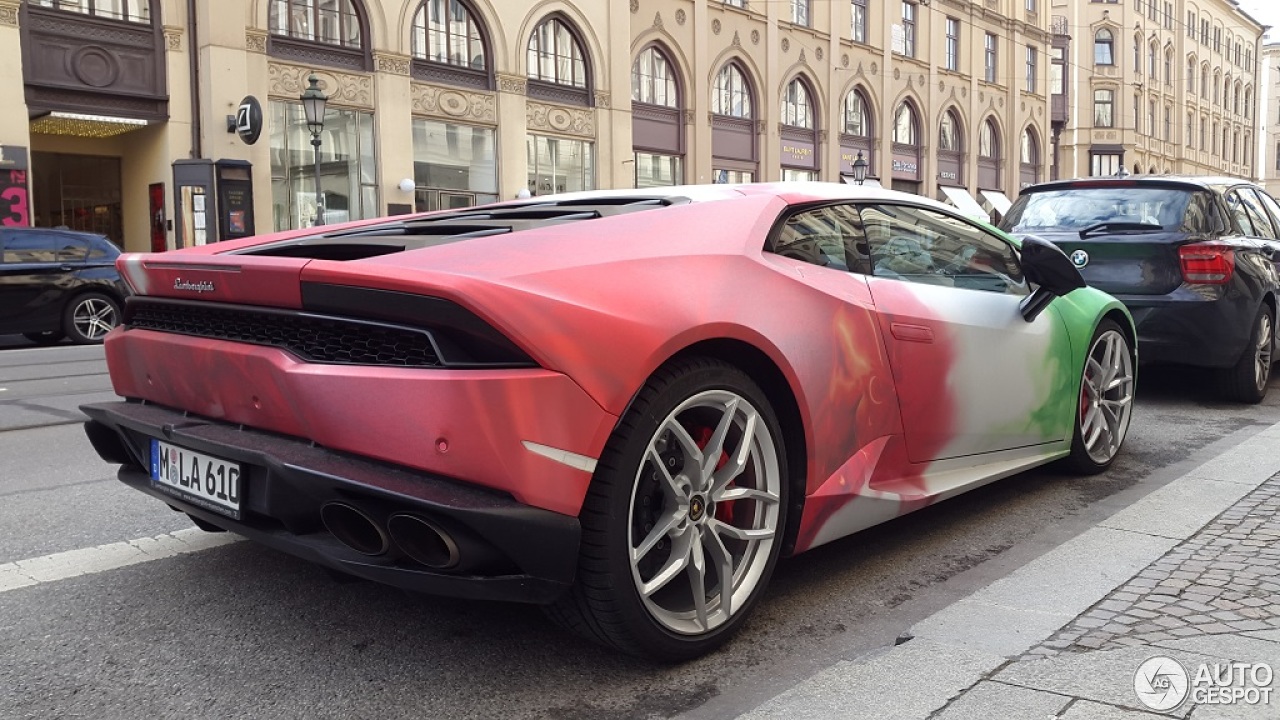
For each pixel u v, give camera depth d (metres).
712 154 28.19
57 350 12.00
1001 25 41.59
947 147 38.75
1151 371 7.96
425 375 2.21
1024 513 3.99
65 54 16.67
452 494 2.18
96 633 2.80
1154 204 6.30
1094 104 52.59
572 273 2.39
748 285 2.75
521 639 2.76
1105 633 2.68
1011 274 4.07
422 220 3.49
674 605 2.62
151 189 18.55
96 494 4.43
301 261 2.44
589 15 24.17
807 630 2.81
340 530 2.29
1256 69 74.06
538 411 2.19
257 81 18.47
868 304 3.12
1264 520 3.75
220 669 2.57
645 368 2.36
